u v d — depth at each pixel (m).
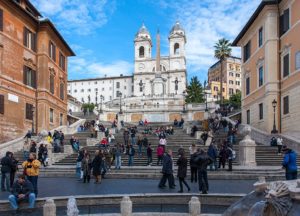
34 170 15.07
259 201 6.23
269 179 20.64
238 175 21.16
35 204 13.98
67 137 39.50
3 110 33.03
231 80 144.50
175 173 22.11
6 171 17.39
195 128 38.41
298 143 27.11
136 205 14.20
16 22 35.91
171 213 12.27
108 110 80.00
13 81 34.94
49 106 41.31
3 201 13.64
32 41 39.28
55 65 44.12
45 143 27.61
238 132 37.97
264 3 35.12
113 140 36.56
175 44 139.75
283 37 34.22
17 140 32.03
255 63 39.53
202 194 14.62
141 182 20.30
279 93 34.72
